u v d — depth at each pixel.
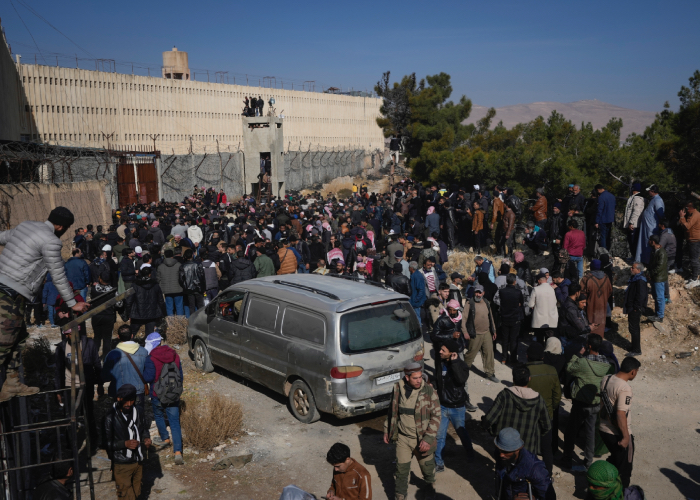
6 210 15.84
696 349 9.90
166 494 6.15
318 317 7.62
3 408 5.02
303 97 66.19
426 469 5.96
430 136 45.47
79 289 11.26
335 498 4.77
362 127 76.12
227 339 9.21
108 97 43.94
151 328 10.23
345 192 48.69
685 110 17.67
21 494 5.60
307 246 15.85
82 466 6.77
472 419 8.12
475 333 9.23
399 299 8.00
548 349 7.60
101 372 6.70
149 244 15.35
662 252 10.46
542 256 14.98
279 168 39.97
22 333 4.73
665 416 8.05
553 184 20.45
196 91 52.56
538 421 5.69
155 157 32.50
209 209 24.38
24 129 37.00
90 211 22.19
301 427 7.80
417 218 21.05
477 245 17.56
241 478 6.49
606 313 10.49
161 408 7.11
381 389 7.55
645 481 6.43
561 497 6.08
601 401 6.07
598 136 22.75
